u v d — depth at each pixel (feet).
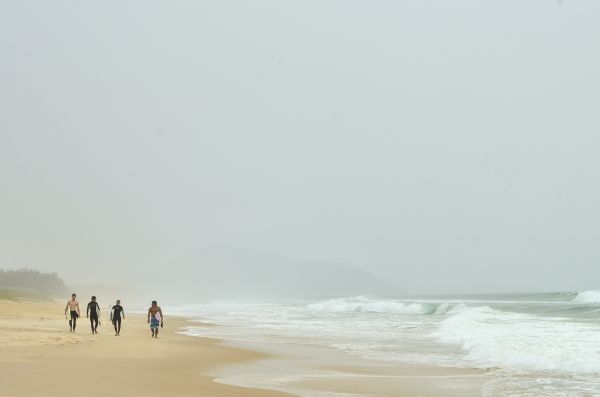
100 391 37.06
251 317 154.92
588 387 41.81
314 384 44.37
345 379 47.06
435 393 40.55
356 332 96.27
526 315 114.11
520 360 55.16
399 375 49.29
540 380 45.21
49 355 56.65
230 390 40.57
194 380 45.11
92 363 52.24
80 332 88.94
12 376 41.93
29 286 393.70
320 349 70.74
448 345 72.38
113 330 98.53
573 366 50.75
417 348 70.13
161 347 71.00
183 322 134.51
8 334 77.00
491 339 69.41
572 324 87.76
